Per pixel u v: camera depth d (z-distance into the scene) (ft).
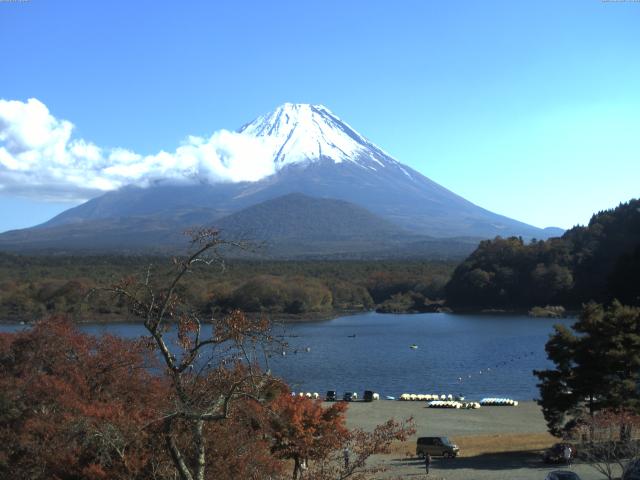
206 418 55.36
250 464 69.15
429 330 581.94
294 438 88.89
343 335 553.64
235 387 56.08
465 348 458.09
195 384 60.18
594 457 114.32
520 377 345.51
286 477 81.82
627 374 154.61
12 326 316.19
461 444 181.57
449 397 283.18
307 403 100.12
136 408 73.41
